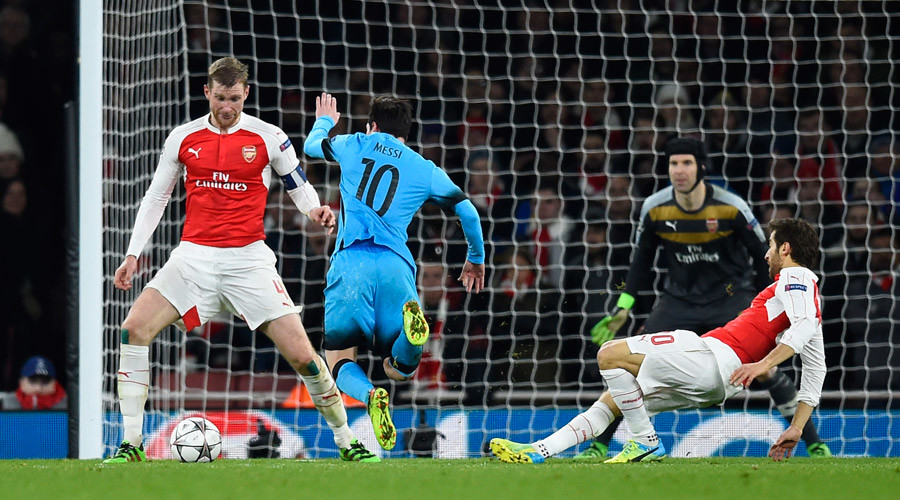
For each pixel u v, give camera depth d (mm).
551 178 37938
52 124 34000
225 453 25188
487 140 38594
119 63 26109
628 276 25266
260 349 31109
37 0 34844
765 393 27625
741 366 17250
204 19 37344
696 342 17828
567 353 32812
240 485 12680
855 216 36281
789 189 37844
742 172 38281
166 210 29719
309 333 33062
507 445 18172
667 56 40188
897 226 36406
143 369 17984
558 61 39562
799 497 11703
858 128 38906
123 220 26438
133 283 26547
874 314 32219
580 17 40188
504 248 34844
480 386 30656
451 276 34250
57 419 25000
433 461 19453
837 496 11812
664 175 37656
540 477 13812
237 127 17734
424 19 39688
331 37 38938
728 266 24453
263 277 17938
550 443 18297
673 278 24906
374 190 18953
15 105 33906
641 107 39344
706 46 40062
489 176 37531
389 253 18859
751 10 40406
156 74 28672
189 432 18703
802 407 18359
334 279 18938
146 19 27672
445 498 11273
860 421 26016
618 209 35688
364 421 25859
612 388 18094
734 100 39594
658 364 17781
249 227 17922
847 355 32031
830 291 33906
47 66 34531
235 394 28875
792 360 30812
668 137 38844
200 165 17562
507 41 39312
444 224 35125
